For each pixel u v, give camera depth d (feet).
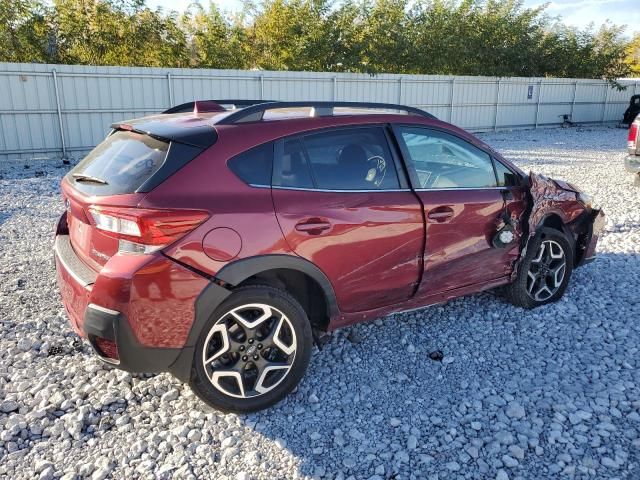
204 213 9.45
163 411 10.64
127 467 9.14
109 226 9.44
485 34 82.12
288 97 58.34
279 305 10.36
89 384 11.47
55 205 28.68
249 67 73.15
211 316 9.78
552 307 15.33
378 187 11.79
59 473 8.95
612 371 12.00
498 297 15.92
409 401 11.01
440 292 13.11
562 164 44.39
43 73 45.52
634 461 9.16
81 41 61.46
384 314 12.34
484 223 13.30
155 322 9.30
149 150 10.23
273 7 68.69
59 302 15.69
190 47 71.15
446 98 70.18
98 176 10.44
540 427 10.13
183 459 9.32
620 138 67.26
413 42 75.46
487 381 11.68
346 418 10.46
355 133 11.77
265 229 10.02
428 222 12.21
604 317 14.78
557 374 11.95
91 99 48.06
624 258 19.61
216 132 10.25
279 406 10.84
